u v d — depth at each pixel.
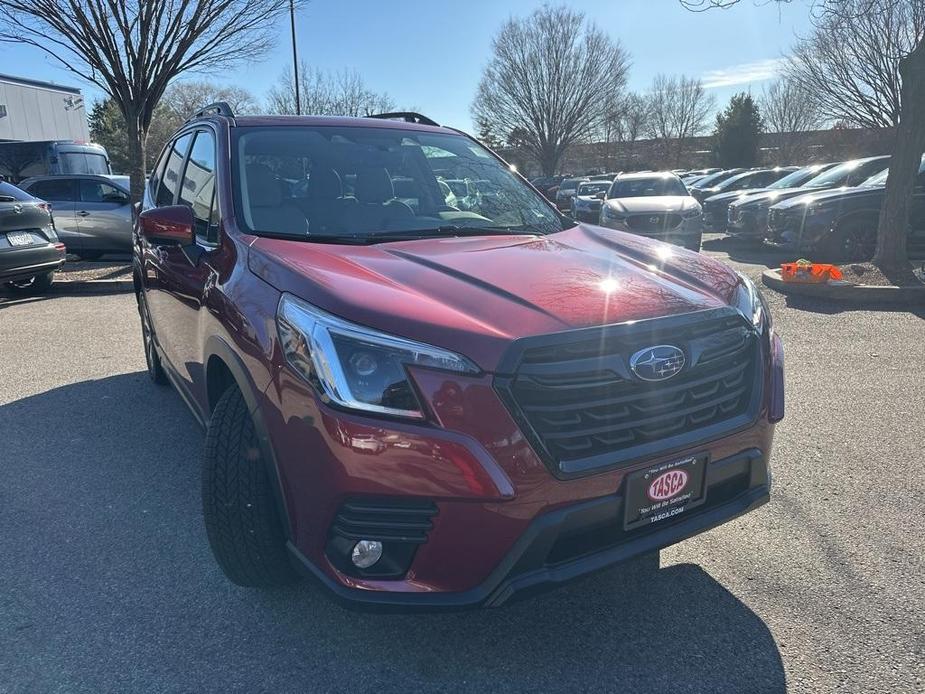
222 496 2.55
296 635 2.62
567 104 53.16
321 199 3.31
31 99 25.64
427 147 3.96
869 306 7.94
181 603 2.81
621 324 2.20
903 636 2.56
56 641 2.60
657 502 2.29
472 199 3.73
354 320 2.13
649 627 2.65
